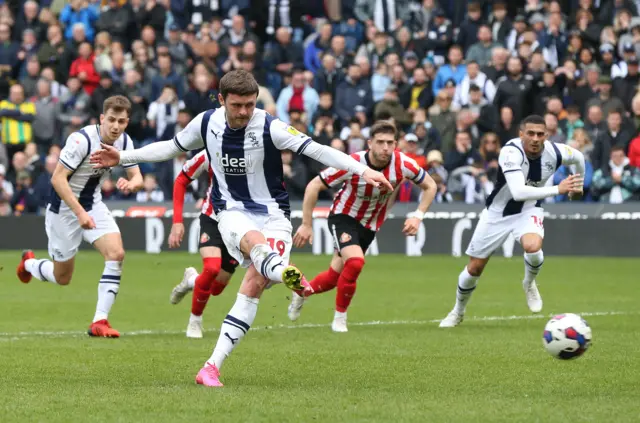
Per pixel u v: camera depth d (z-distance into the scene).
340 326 20.67
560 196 39.12
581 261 36.84
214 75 42.72
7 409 11.98
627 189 38.03
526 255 21.39
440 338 19.30
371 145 20.39
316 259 37.62
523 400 12.66
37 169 43.22
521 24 43.50
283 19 48.75
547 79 40.34
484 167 39.25
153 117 42.84
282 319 22.88
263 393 13.09
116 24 47.62
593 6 44.56
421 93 42.03
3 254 40.72
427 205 20.58
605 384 14.03
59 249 20.38
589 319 22.33
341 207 20.84
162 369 15.37
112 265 19.75
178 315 23.47
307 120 42.31
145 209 41.81
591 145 38.50
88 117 44.12
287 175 40.22
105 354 17.02
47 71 44.41
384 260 37.62
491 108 39.94
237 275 33.03
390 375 14.84
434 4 46.47
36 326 21.38
